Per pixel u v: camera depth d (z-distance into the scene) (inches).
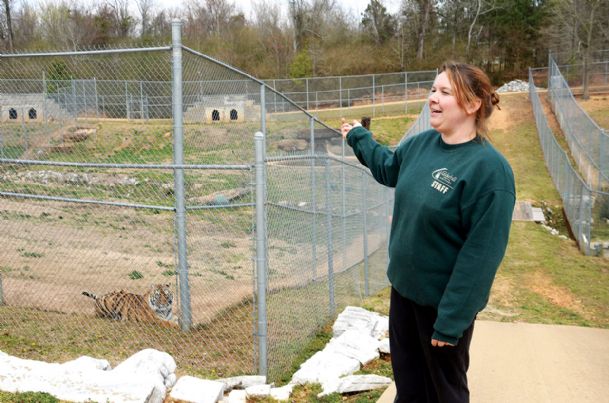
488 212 93.2
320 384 167.0
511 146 1031.6
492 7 1978.3
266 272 183.5
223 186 320.5
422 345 105.7
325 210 273.4
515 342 227.5
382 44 2007.9
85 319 221.0
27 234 313.1
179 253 217.8
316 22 1974.7
